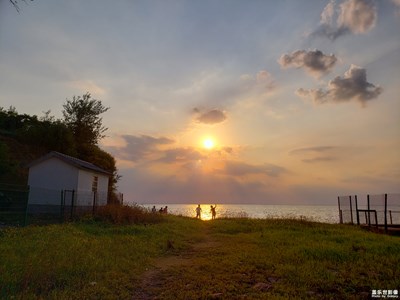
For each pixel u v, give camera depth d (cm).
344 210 2831
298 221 2556
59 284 833
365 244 1424
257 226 2317
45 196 2558
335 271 1009
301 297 776
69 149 3862
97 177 3006
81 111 4594
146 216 2406
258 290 829
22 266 902
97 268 977
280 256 1202
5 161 2909
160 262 1180
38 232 1489
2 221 1772
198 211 3800
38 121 4362
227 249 1400
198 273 991
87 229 1742
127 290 826
